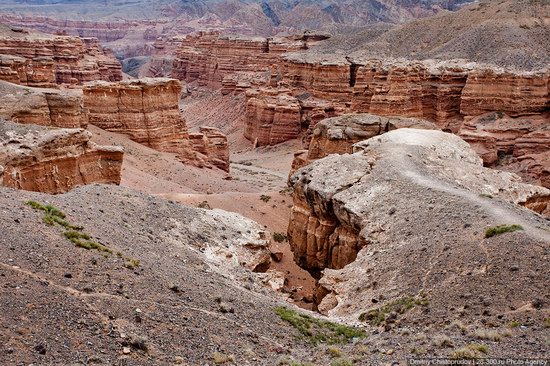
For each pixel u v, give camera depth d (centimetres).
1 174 3256
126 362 1414
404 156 4109
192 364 1487
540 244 2444
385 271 2703
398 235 3011
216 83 18412
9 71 8025
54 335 1433
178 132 7800
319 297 2911
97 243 2092
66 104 6059
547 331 1730
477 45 11050
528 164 7656
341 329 2097
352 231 3459
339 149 6125
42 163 3931
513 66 9444
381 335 1956
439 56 10988
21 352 1335
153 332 1595
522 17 11700
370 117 6369
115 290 1750
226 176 7962
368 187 3631
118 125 7256
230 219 3366
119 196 3031
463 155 4600
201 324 1730
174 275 2091
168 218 2977
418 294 2358
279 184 8069
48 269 1736
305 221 3959
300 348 1798
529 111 8769
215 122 14750
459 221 2909
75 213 2422
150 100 7431
